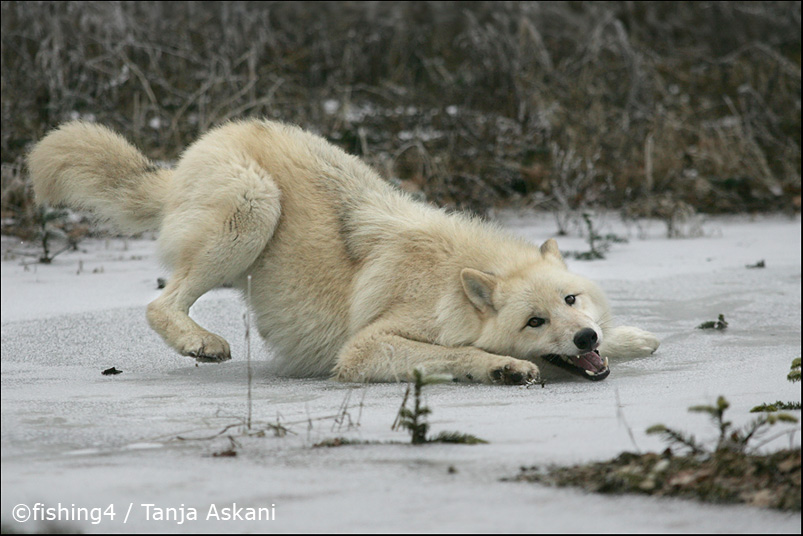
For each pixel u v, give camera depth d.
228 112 25.34
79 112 24.55
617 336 10.59
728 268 17.70
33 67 24.92
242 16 29.47
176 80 27.27
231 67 27.08
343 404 8.13
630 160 27.45
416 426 6.09
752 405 7.05
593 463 5.27
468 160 25.78
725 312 13.36
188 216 10.78
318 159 11.13
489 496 4.77
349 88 28.05
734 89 32.22
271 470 5.37
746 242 21.22
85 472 5.36
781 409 6.82
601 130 27.89
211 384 9.59
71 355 11.23
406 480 5.09
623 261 18.73
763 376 8.63
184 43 28.11
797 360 7.78
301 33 31.34
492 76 28.88
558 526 4.30
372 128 26.91
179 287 10.70
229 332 12.64
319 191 10.86
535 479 5.05
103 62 26.48
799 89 31.20
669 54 34.16
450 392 8.88
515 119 28.38
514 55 29.33
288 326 10.62
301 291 10.54
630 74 30.41
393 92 28.97
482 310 10.02
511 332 9.76
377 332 9.99
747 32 34.84
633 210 24.98
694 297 14.66
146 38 27.67
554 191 24.39
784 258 18.81
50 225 19.39
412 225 10.65
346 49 30.30
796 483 4.70
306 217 10.71
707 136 28.91
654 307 13.88
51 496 4.85
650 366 9.90
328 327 10.49
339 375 9.89
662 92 31.00
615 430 6.21
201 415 7.59
